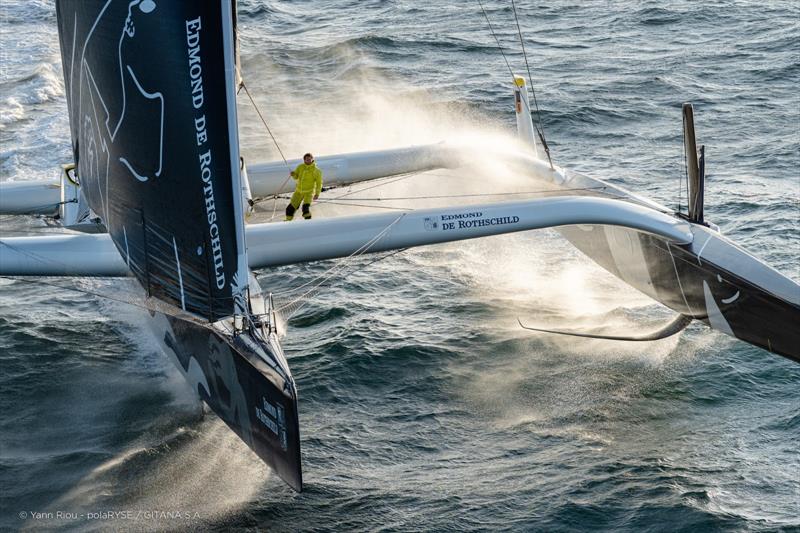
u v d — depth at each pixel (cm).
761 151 5191
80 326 3391
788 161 5031
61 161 4962
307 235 2959
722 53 7069
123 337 3319
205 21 2202
